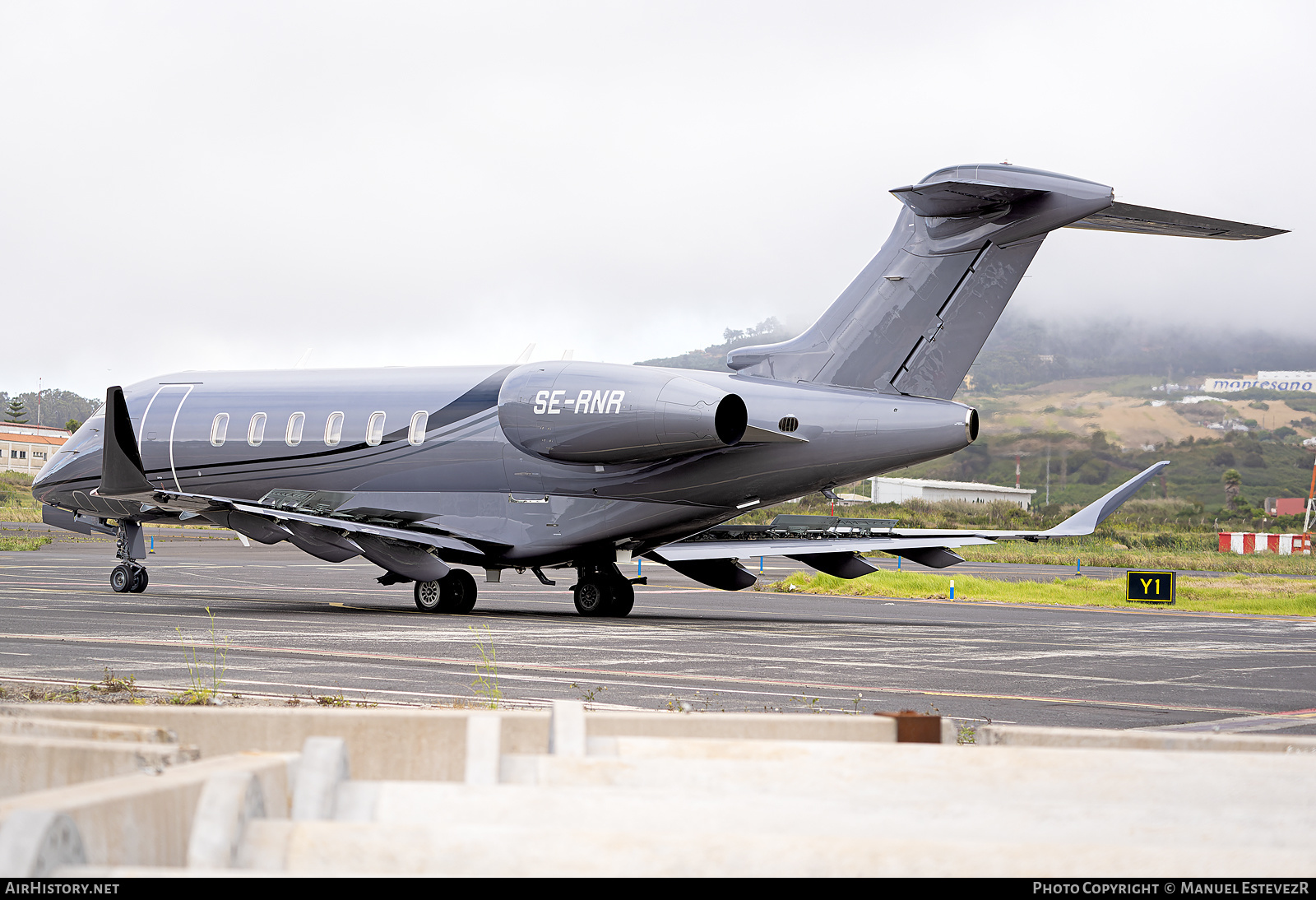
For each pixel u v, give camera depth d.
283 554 111.38
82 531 57.53
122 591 55.12
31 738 6.66
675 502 44.16
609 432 42.31
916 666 30.52
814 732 7.83
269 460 51.44
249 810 5.18
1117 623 50.66
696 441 40.62
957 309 40.66
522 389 44.66
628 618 46.47
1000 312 40.22
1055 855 4.99
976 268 40.34
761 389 42.56
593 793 6.20
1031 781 6.92
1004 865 4.95
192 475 53.22
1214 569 112.69
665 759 7.14
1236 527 185.88
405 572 44.97
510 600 56.97
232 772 5.28
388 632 36.62
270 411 51.78
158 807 5.03
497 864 5.01
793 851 5.05
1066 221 38.16
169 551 113.19
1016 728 7.73
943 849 5.04
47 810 4.39
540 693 23.69
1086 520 44.16
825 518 47.22
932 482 193.12
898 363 41.41
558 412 43.53
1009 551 135.75
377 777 7.54
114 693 22.53
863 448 40.94
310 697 22.39
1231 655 36.22
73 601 49.16
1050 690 26.39
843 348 42.22
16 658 28.09
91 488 54.34
